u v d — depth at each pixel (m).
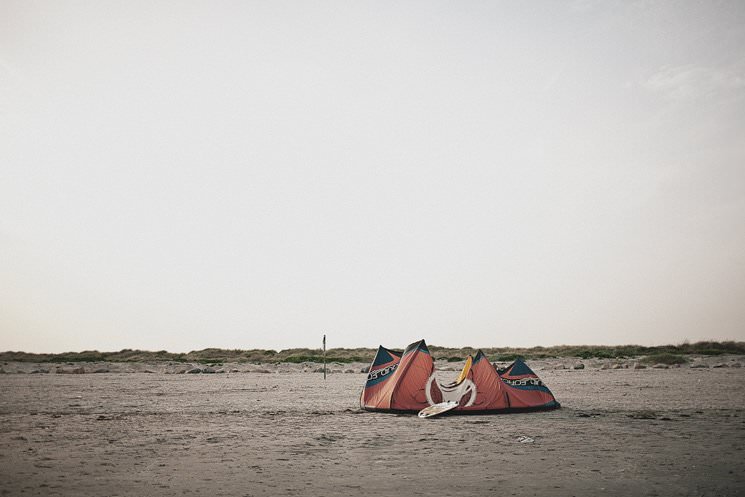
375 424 12.91
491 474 7.81
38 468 8.25
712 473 7.80
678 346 58.94
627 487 7.06
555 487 7.07
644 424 12.56
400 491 6.91
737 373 31.83
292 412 15.42
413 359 15.65
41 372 40.06
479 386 14.92
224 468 8.24
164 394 21.58
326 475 7.79
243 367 47.81
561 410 15.29
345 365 49.59
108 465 8.46
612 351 58.44
